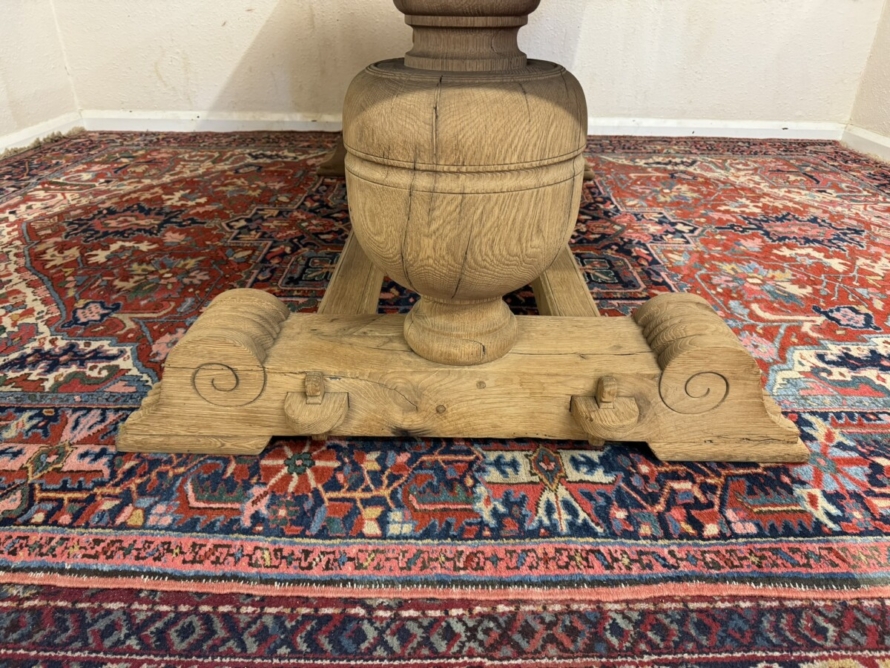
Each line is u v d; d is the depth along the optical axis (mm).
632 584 979
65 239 2281
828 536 1064
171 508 1108
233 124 3814
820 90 3689
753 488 1168
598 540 1057
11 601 939
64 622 911
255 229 2404
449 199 916
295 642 890
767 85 3686
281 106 3781
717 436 1210
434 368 1179
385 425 1229
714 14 3455
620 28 3494
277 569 1000
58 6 3439
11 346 1606
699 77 3662
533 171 926
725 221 2525
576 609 942
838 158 3436
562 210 997
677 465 1223
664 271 2088
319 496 1140
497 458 1234
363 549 1036
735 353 1119
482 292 1062
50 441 1261
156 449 1229
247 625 913
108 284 1953
